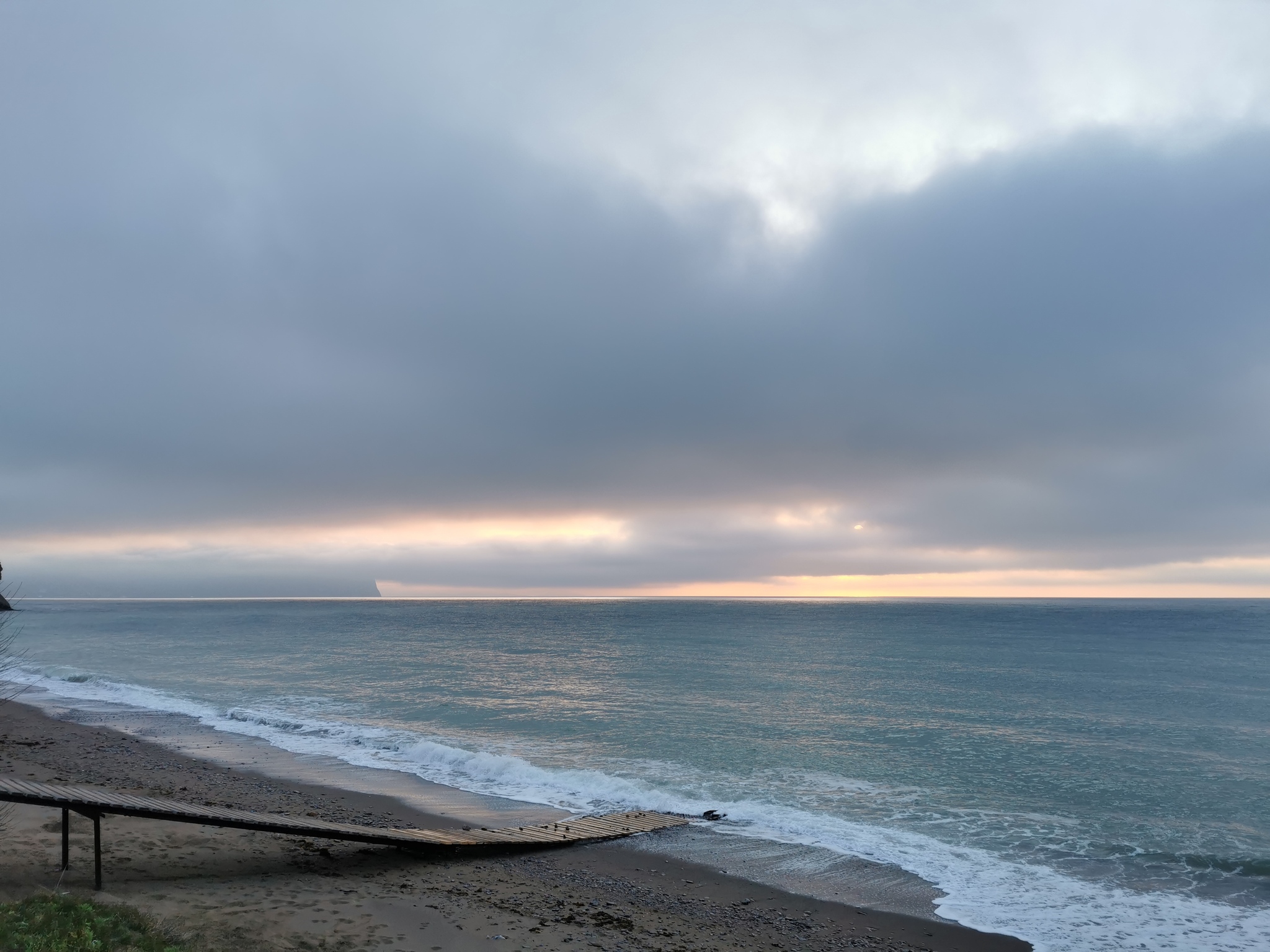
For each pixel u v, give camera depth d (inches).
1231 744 1062.4
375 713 1295.5
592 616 6082.7
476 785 800.3
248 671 1977.1
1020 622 4503.0
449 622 5128.0
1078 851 616.1
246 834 562.6
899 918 475.5
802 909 485.7
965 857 598.2
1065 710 1357.0
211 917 369.1
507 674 1908.2
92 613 6811.0
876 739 1084.5
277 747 980.6
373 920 393.1
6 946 282.0
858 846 619.2
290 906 401.7
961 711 1342.3
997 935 452.1
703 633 3757.4
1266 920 480.4
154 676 1875.0
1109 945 440.8
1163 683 1729.8
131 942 309.3
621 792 776.3
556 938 399.5
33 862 438.0
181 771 817.5
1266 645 2807.6
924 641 3053.6
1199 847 629.0
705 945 416.5
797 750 1005.2
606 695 1536.7
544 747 1018.1
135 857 474.3
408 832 570.9
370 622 5029.5
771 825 673.6
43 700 1401.3
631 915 454.9
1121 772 897.5
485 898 458.3
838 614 6112.2
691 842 623.8
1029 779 858.8
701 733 1119.0
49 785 448.1
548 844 595.5
